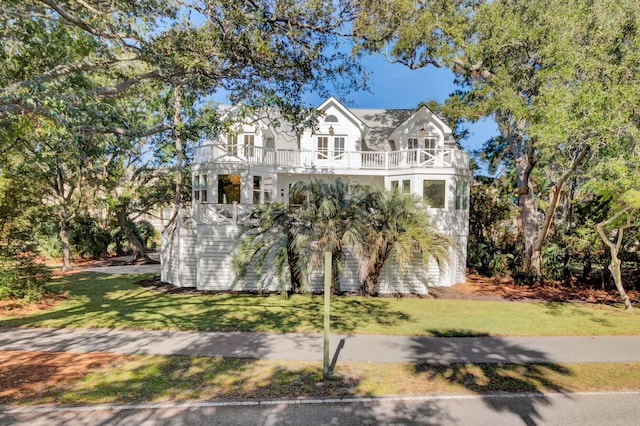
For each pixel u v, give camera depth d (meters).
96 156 15.02
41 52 9.98
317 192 13.56
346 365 6.73
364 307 11.95
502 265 19.17
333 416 4.88
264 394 5.48
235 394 5.47
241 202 18.45
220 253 14.68
